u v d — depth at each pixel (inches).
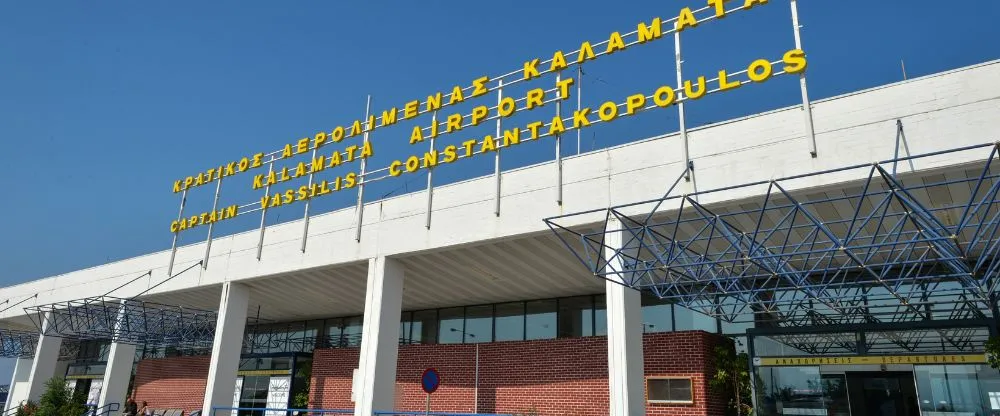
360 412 645.3
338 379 996.6
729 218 537.6
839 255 617.6
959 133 422.6
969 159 413.1
